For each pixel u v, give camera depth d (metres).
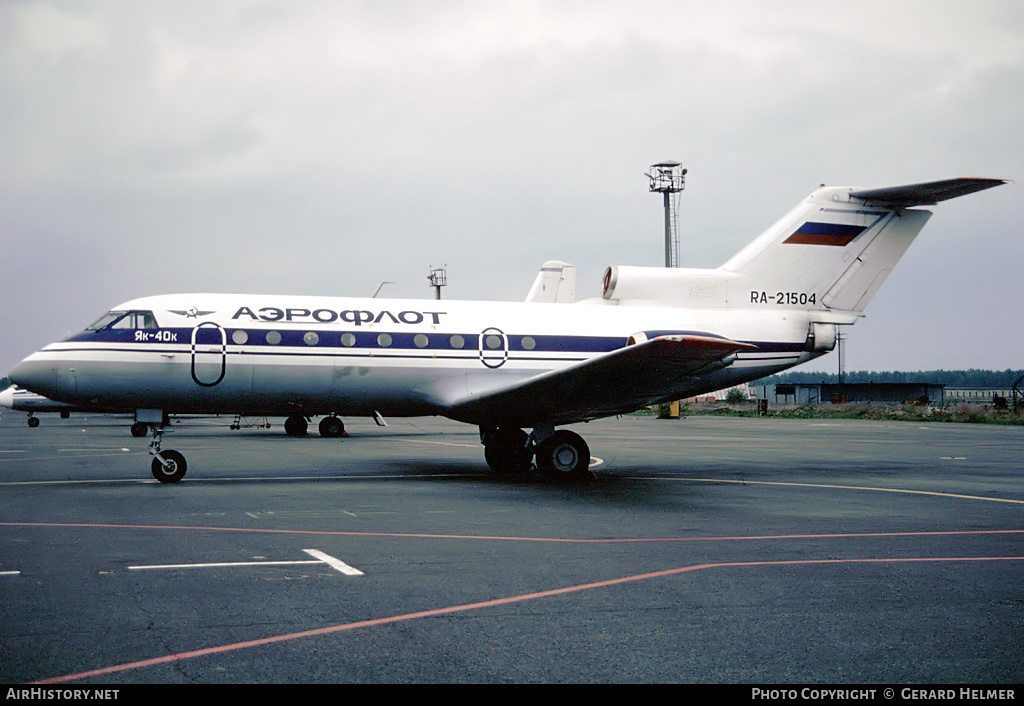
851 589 6.75
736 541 8.96
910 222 19.02
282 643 5.18
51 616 5.72
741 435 32.97
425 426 42.78
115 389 15.06
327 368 15.96
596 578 7.08
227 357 15.52
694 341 12.67
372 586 6.71
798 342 18.38
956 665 4.90
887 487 14.46
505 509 11.38
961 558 8.06
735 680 4.63
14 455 20.91
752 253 18.58
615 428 39.47
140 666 4.73
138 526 9.63
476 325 17.02
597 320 17.69
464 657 4.96
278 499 12.20
